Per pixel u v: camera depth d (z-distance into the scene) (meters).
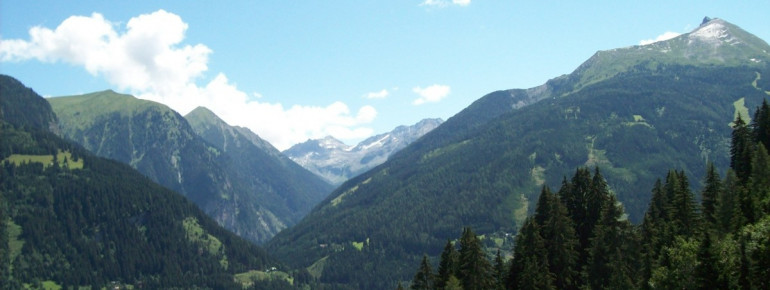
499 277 104.00
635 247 96.69
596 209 109.81
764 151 114.56
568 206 113.88
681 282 82.94
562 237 100.31
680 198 110.75
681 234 104.75
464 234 106.06
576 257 100.88
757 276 75.19
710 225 105.44
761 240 77.25
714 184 118.62
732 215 102.19
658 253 101.69
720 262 79.81
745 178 122.06
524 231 105.62
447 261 107.75
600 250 97.75
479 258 101.06
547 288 94.31
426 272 110.44
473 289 99.12
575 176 114.88
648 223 104.12
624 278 92.81
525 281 94.62
